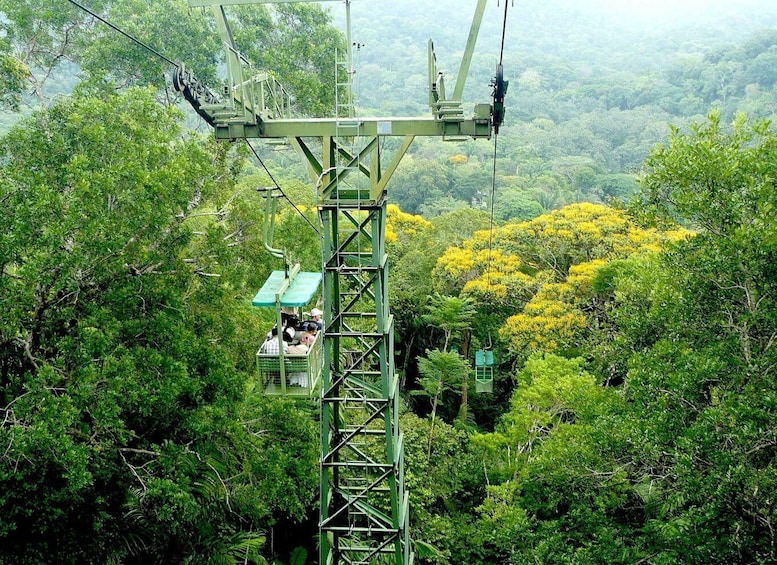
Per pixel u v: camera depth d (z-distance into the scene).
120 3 27.33
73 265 11.71
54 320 12.80
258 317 19.75
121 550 13.75
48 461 11.22
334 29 30.19
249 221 18.91
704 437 10.59
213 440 15.48
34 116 15.05
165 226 13.44
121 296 13.00
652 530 12.75
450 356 23.97
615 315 16.08
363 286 10.68
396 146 73.56
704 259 12.05
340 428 13.20
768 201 11.75
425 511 19.48
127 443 14.47
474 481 21.58
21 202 12.09
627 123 82.62
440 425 22.80
